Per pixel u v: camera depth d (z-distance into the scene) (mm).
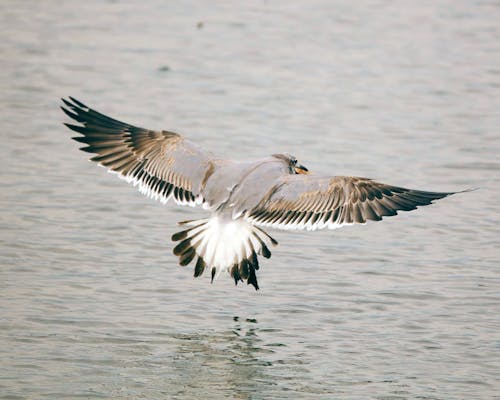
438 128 23141
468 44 30484
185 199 11250
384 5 35031
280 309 14266
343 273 15562
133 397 11641
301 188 10961
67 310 13945
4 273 15094
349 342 13289
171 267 15648
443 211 18312
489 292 14844
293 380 12195
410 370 12531
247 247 11133
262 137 22125
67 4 34625
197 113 23797
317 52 29359
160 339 13211
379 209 10734
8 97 24703
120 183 19422
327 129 22859
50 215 17562
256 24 32312
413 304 14461
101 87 25797
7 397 11477
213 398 11656
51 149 21203
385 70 27766
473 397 11836
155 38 30609
